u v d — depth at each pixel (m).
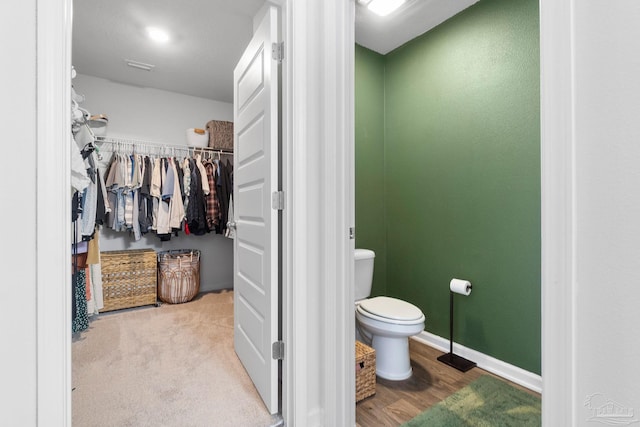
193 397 1.70
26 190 0.91
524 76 1.86
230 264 4.15
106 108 3.38
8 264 0.88
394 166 2.64
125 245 3.51
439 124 2.31
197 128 3.86
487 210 2.04
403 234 2.58
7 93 0.88
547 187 0.67
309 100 1.48
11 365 0.89
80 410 1.59
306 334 1.46
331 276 1.43
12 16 0.89
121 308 3.15
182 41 2.65
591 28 0.61
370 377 1.75
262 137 1.65
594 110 0.61
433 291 2.37
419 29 2.37
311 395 1.47
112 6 2.19
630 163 0.57
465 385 1.86
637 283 0.56
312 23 1.50
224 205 3.69
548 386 0.66
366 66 2.59
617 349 0.58
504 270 1.96
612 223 0.59
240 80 2.05
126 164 3.17
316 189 1.50
